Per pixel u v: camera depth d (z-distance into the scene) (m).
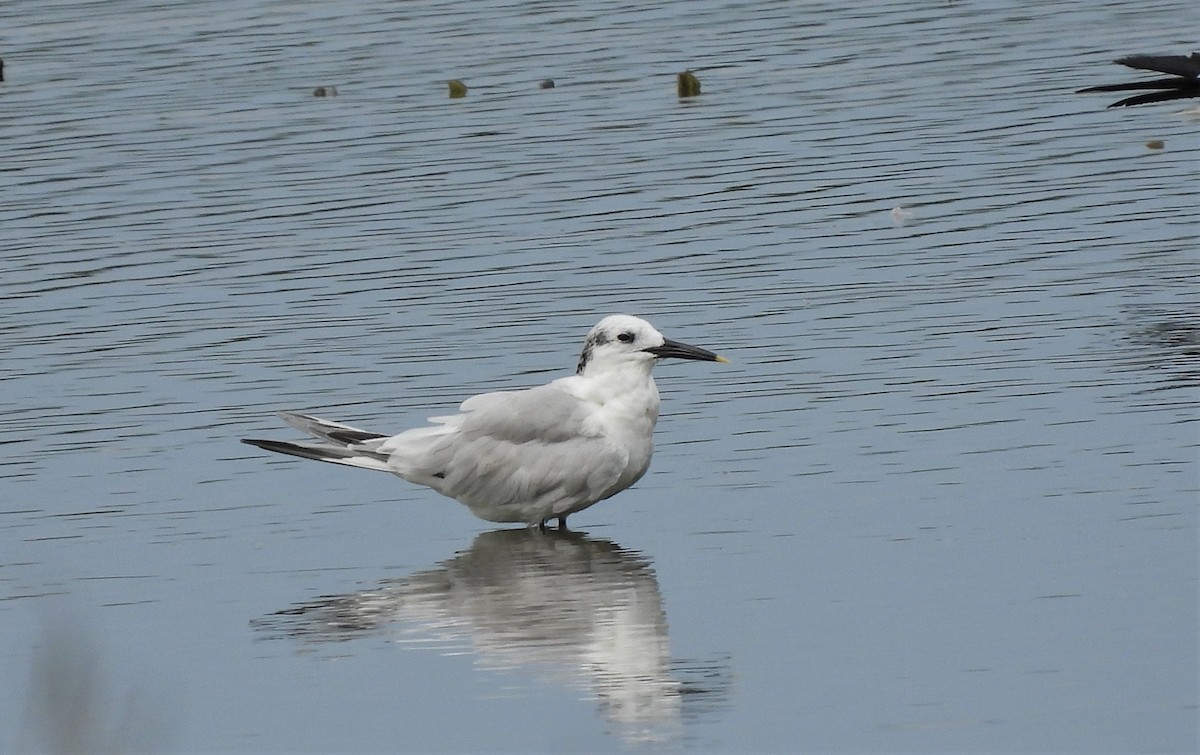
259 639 11.74
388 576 12.76
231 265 19.73
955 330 16.91
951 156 22.16
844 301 17.84
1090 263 18.48
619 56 27.47
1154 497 13.08
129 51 28.55
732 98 25.00
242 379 16.56
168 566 12.95
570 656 11.34
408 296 18.53
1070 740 9.98
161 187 22.34
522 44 28.34
